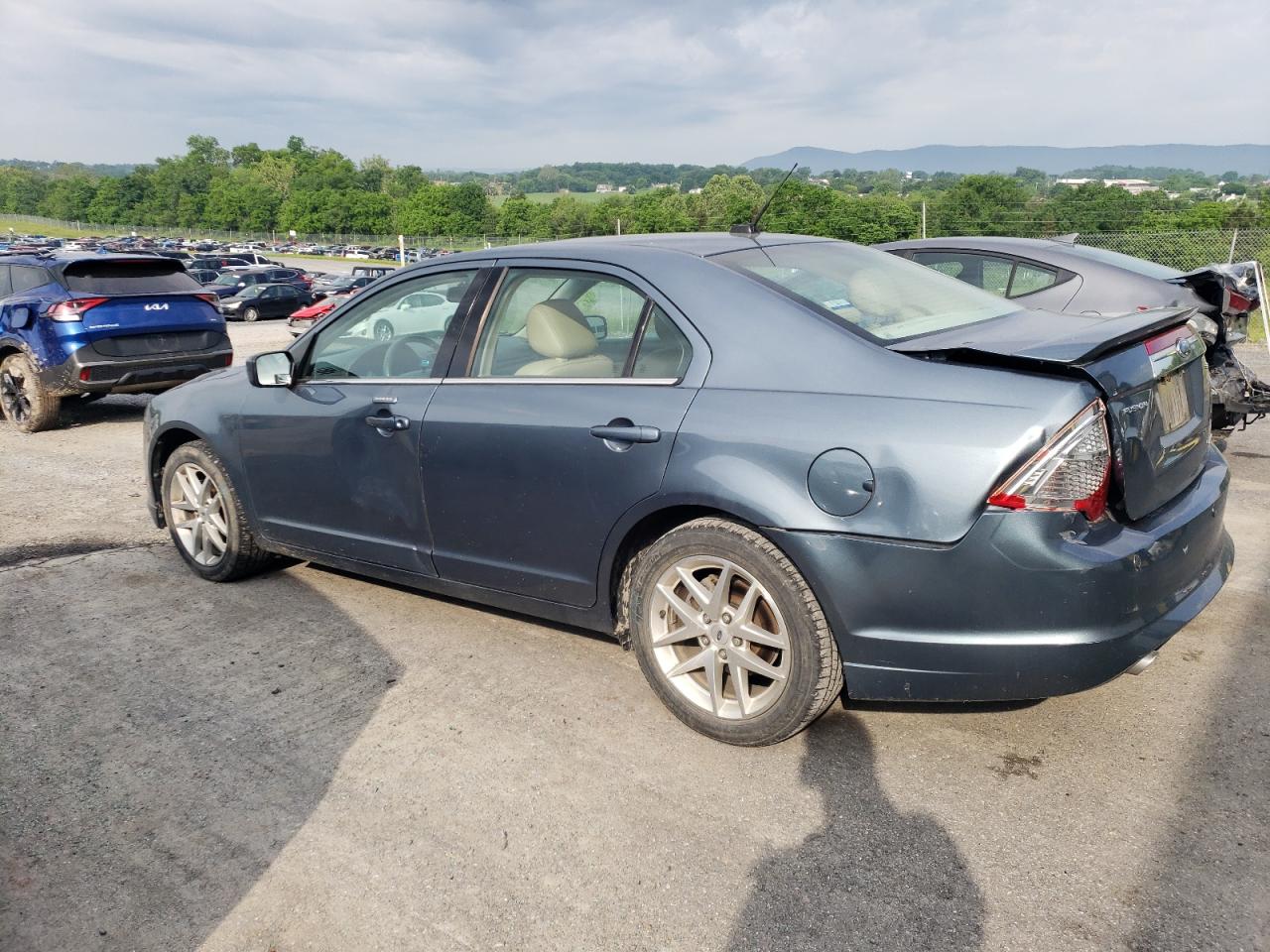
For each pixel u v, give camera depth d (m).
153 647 3.95
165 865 2.57
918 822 2.63
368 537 3.92
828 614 2.76
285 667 3.71
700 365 3.01
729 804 2.74
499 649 3.82
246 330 24.86
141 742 3.20
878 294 3.25
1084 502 2.52
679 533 3.01
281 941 2.28
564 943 2.24
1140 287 6.26
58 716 3.39
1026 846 2.51
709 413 2.92
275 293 31.42
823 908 2.32
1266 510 5.41
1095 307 6.37
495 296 3.59
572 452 3.19
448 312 3.70
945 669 2.65
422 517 3.69
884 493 2.61
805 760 2.96
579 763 2.99
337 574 4.74
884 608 2.67
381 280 3.99
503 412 3.39
